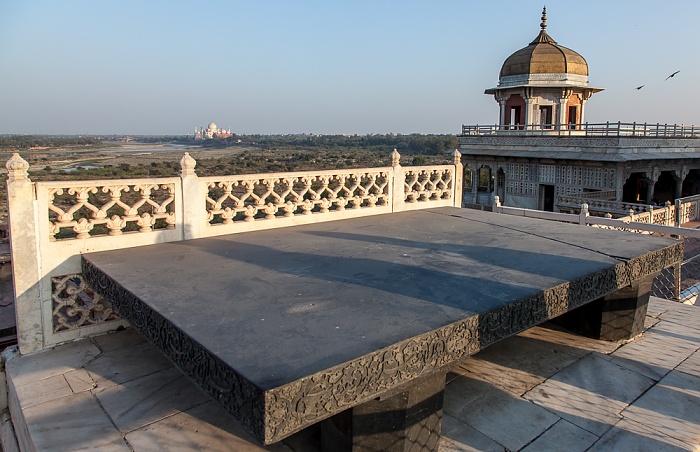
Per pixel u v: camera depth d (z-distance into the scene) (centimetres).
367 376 296
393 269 486
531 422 415
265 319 351
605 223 909
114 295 448
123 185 557
